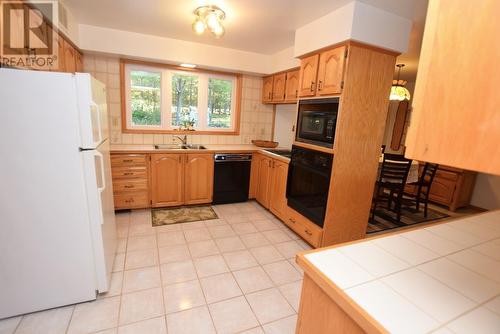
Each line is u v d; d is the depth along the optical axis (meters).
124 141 3.49
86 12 2.47
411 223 3.57
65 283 1.65
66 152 1.49
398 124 5.40
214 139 4.01
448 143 0.51
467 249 1.09
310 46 2.44
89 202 1.61
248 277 2.11
